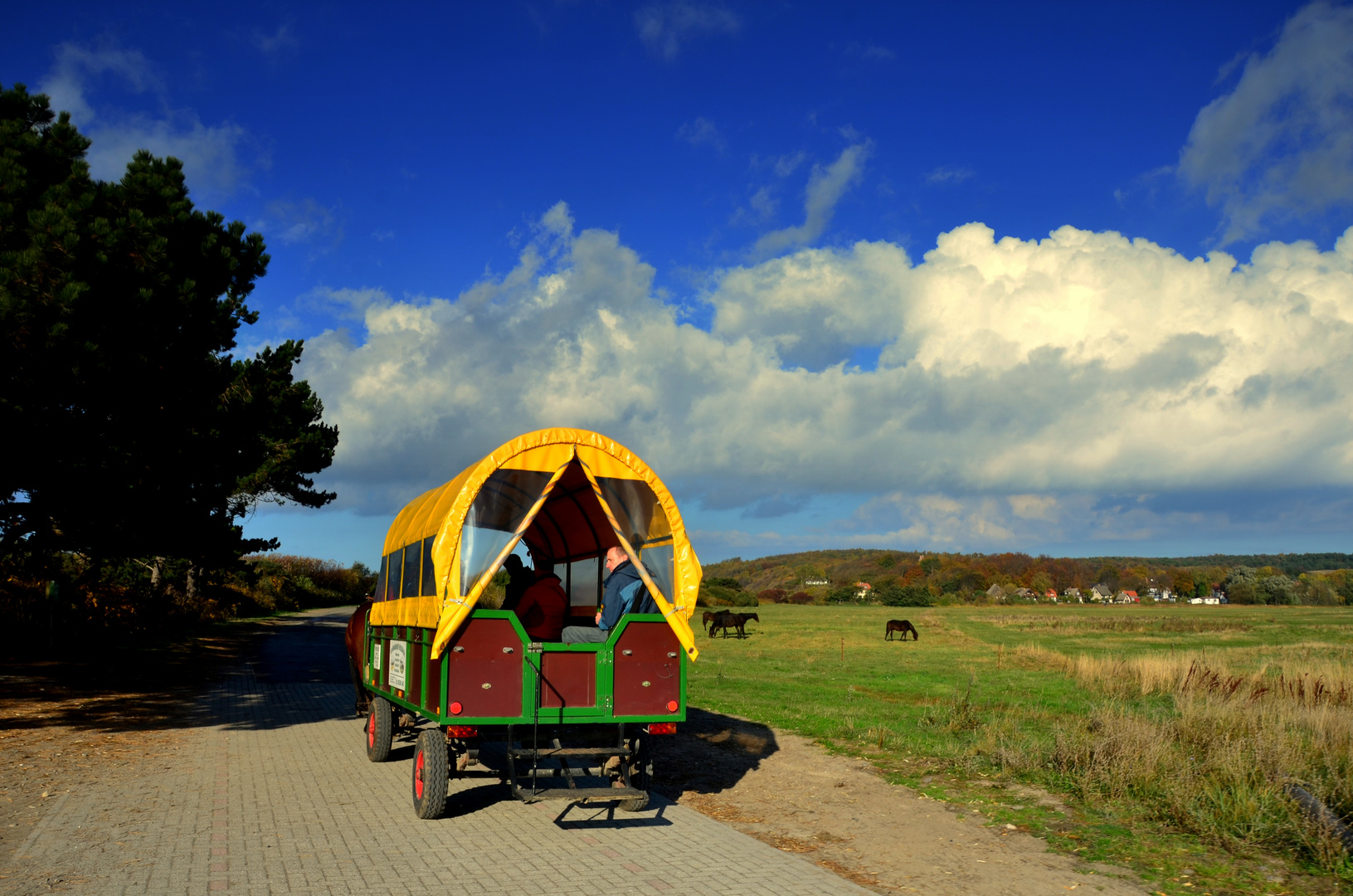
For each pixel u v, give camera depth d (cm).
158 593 2652
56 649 1945
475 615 684
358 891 530
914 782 880
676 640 749
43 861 573
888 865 616
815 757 1010
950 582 13462
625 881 562
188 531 1549
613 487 747
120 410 1298
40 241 1070
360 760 943
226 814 706
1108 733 980
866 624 4900
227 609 3459
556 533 990
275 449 2736
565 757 744
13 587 1959
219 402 1518
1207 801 761
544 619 805
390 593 926
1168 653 2786
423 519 793
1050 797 814
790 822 732
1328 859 618
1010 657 2669
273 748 1000
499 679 686
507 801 780
